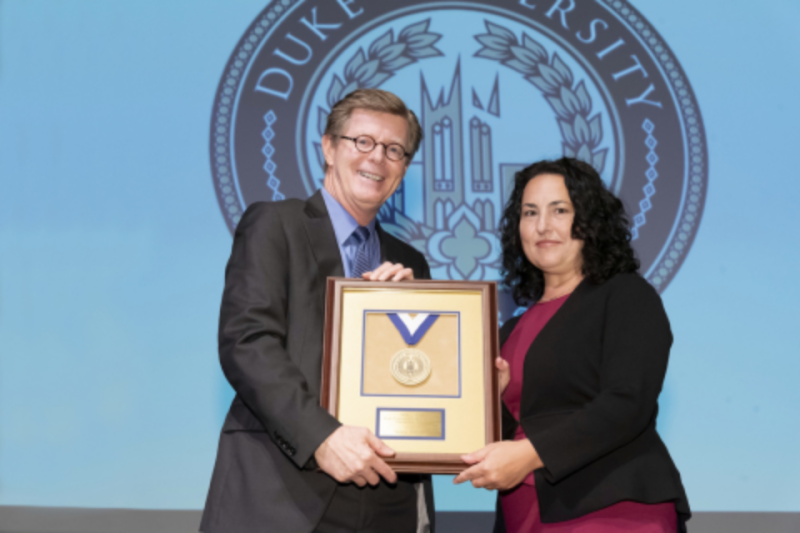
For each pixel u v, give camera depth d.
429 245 2.65
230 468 1.51
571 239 1.79
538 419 1.62
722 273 2.68
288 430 1.36
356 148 1.77
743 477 2.51
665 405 2.56
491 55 2.82
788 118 2.84
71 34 2.74
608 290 1.69
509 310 2.64
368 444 1.38
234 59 2.77
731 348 2.62
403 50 2.81
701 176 2.76
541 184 1.84
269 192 2.68
